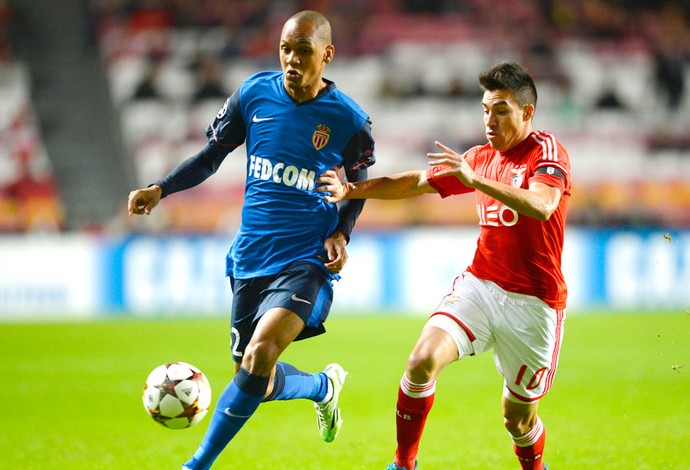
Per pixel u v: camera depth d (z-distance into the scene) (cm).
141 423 2630
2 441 2331
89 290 6088
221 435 1598
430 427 2494
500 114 1584
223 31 8662
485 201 1644
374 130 8300
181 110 8388
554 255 1617
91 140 8256
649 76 8550
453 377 3612
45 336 5019
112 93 8425
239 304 1786
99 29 8600
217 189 7700
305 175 1739
